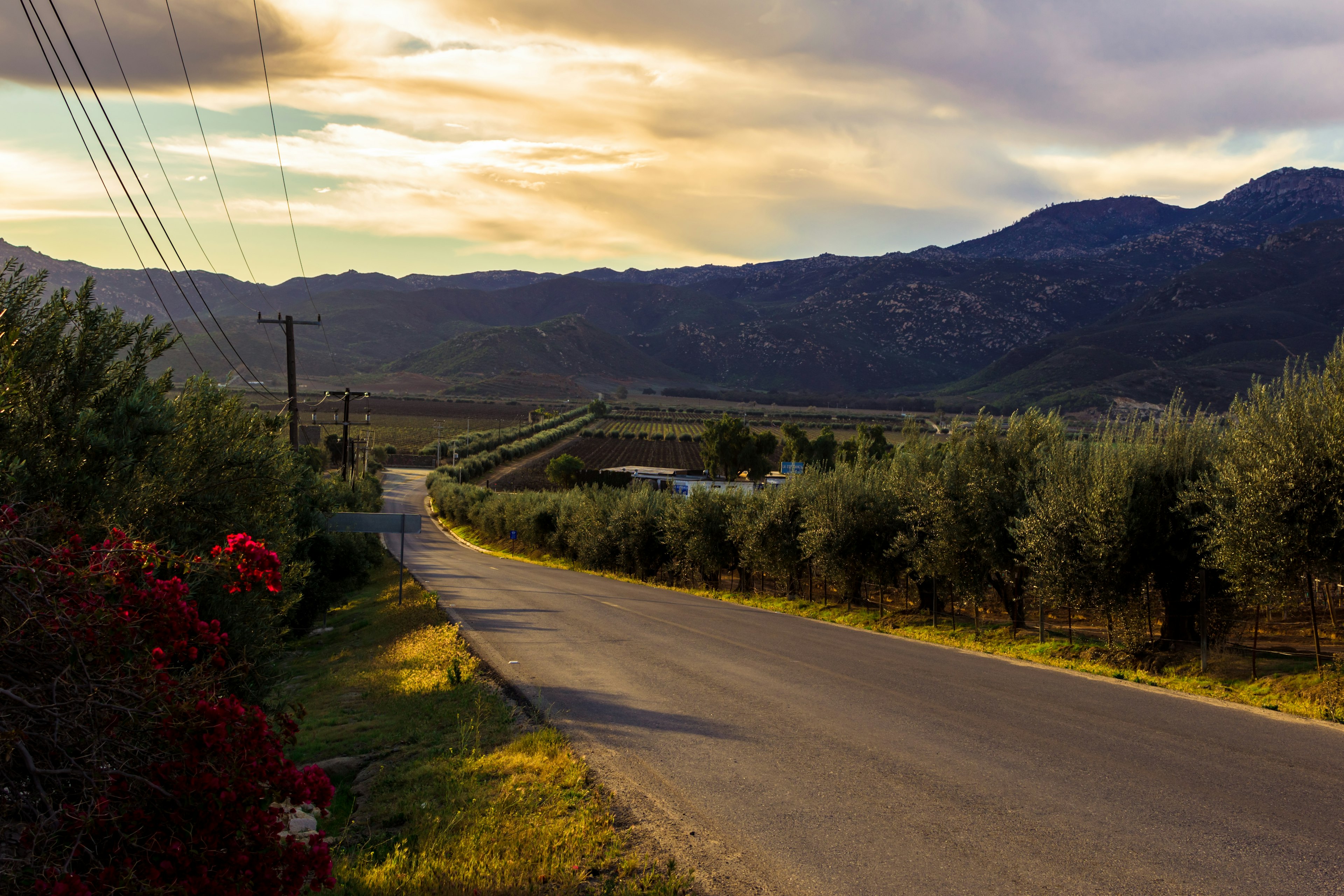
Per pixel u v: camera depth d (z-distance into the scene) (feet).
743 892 16.94
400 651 55.83
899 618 69.56
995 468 58.95
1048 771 24.79
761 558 88.17
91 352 26.20
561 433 531.09
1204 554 43.60
